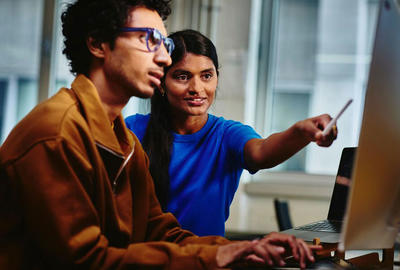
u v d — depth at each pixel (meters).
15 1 4.20
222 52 3.88
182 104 1.70
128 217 1.21
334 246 1.23
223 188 1.75
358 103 3.86
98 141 1.13
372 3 3.87
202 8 3.90
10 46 4.19
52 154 1.02
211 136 1.79
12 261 1.04
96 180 1.11
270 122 4.03
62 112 1.08
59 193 1.01
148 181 1.36
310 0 3.97
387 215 1.04
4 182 1.04
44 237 1.01
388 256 1.40
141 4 1.18
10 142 1.06
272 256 0.99
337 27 3.92
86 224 1.03
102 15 1.16
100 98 1.19
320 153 3.88
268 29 4.02
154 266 1.04
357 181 0.91
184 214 1.73
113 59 1.17
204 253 1.03
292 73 3.99
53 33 4.16
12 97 4.18
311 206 3.72
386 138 0.96
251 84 3.96
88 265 1.02
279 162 1.51
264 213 3.75
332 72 3.92
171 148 1.76
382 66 0.90
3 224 1.05
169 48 1.23
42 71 4.15
